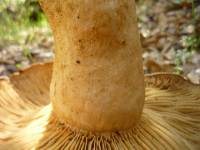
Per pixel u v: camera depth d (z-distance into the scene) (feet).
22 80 0.30
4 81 0.29
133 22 0.21
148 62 0.42
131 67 0.21
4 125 0.25
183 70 0.40
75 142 0.22
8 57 0.47
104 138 0.22
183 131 0.25
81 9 0.20
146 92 0.27
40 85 0.31
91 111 0.21
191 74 0.40
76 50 0.21
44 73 0.31
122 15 0.20
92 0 0.20
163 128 0.23
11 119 0.26
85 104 0.21
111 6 0.20
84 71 0.21
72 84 0.21
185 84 0.29
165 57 0.44
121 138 0.22
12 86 0.29
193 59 0.42
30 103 0.29
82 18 0.20
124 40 0.21
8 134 0.23
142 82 0.22
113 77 0.21
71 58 0.21
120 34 0.20
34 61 0.46
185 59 0.42
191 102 0.27
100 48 0.21
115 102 0.21
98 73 0.21
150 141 0.22
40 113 0.25
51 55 0.47
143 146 0.22
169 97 0.27
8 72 0.44
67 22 0.21
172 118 0.25
